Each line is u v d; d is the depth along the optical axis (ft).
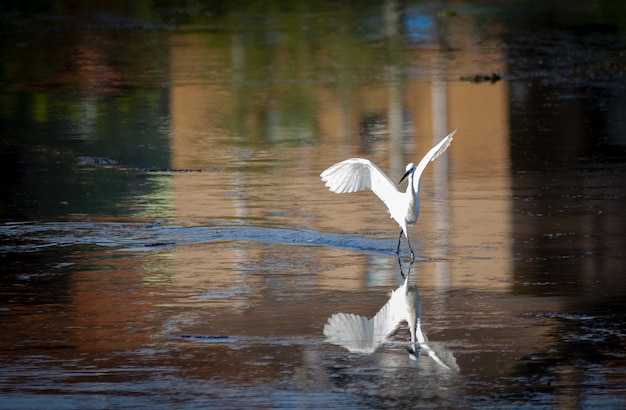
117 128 81.05
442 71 109.50
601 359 33.78
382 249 48.08
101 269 44.91
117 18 159.84
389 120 84.33
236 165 68.44
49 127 81.15
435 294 41.06
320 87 100.27
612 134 77.00
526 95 94.22
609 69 108.88
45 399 30.89
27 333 36.65
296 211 55.72
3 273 44.29
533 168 66.39
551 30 142.20
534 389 31.40
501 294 40.93
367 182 45.70
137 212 55.57
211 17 161.38
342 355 34.30
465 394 31.09
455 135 77.97
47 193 60.18
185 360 33.94
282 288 42.01
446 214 54.80
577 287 41.70
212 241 49.62
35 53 123.03
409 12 165.58
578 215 54.03
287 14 165.17
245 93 97.14
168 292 41.50
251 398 30.89
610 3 175.11
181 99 94.07
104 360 34.01
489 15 160.66
